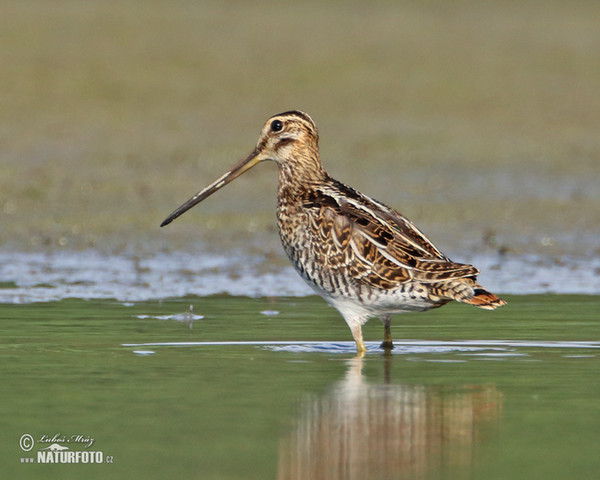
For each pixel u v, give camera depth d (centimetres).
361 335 1170
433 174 2394
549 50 3503
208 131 2662
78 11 3575
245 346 1173
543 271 1667
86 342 1179
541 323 1302
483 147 2638
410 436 838
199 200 1312
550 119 2897
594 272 1662
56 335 1214
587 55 3459
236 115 2803
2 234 1853
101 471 753
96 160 2380
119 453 791
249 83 3048
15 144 2450
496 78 3212
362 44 3469
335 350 1163
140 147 2502
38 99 2775
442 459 784
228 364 1084
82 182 2206
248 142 2589
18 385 990
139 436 834
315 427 860
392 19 3856
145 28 3450
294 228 1203
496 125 2834
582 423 876
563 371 1054
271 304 1428
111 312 1355
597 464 771
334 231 1154
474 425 867
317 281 1181
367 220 1148
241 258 1744
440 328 1286
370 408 917
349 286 1150
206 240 1852
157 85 2973
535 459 784
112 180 2234
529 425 870
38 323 1280
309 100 2961
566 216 2061
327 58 3294
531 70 3297
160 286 1541
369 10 3994
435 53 3419
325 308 1403
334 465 768
